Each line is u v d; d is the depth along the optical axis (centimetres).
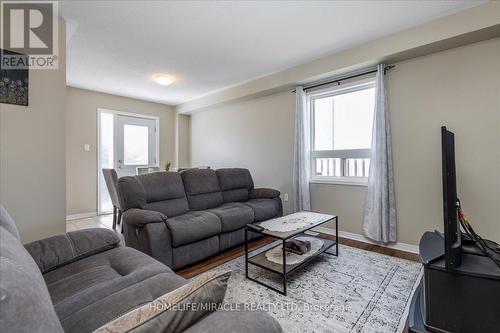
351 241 309
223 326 64
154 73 371
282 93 399
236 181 364
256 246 293
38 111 207
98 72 367
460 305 125
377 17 231
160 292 106
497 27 209
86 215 447
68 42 275
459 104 243
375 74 301
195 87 443
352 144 334
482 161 231
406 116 275
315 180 356
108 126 479
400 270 225
